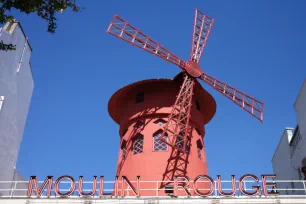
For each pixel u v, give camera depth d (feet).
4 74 61.21
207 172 59.16
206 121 67.56
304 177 64.13
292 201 45.21
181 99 58.23
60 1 31.27
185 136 55.62
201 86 61.11
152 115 58.90
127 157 57.52
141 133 58.08
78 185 46.50
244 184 46.29
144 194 52.49
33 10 30.78
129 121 60.39
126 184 49.21
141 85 62.03
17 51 65.51
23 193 69.67
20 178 68.03
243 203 45.11
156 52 59.21
